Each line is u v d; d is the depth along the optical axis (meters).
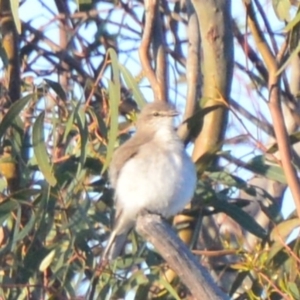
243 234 13.83
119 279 11.65
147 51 13.28
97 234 12.31
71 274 11.70
